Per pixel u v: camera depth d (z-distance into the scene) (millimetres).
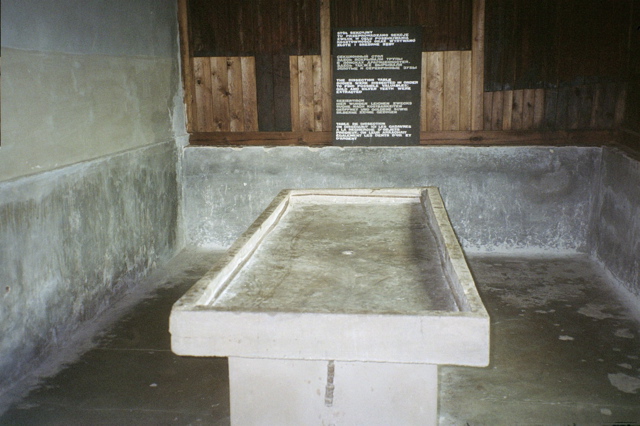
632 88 4398
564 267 4520
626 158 4023
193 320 1764
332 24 4762
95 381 2941
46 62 3076
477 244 4910
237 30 4848
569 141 4758
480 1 4609
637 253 3805
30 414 2648
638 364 3051
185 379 2977
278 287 2088
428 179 4828
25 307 2951
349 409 2018
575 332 3430
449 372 3018
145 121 4316
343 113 4812
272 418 2059
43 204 3068
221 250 5055
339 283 2123
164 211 4664
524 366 3053
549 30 4613
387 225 2928
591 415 2609
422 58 4746
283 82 4887
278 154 4914
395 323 1699
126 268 4059
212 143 5059
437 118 4836
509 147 4723
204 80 4957
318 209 3283
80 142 3436
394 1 4684
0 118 2707
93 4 3553
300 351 1757
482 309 1724
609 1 4516
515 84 4727
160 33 4543
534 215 4809
